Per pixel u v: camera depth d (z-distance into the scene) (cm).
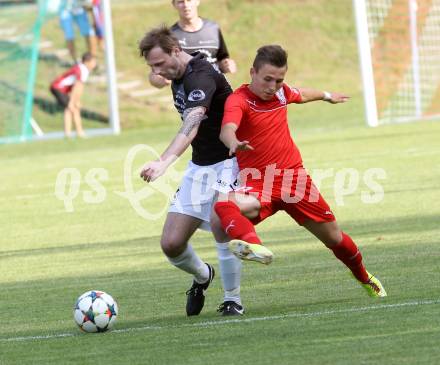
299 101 2056
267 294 2206
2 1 9756
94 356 1680
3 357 1727
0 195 4838
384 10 9138
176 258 2034
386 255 2591
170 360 1609
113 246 3169
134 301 2245
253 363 1552
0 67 8788
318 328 1767
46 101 9194
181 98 1994
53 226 3731
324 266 2509
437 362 1481
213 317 1978
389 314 1841
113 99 8281
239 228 1870
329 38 10231
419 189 3900
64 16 8944
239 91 1973
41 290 2483
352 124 7319
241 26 10400
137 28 10400
